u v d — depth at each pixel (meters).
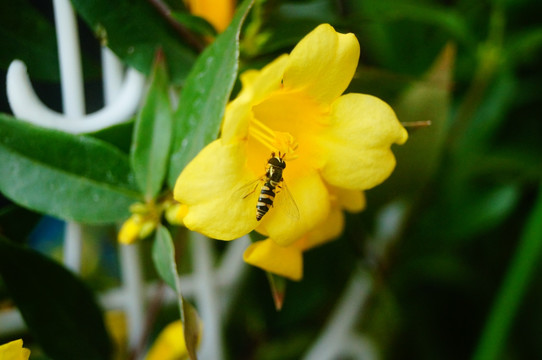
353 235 0.24
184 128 0.19
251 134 0.20
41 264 0.20
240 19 0.19
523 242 0.23
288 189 0.19
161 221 0.20
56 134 0.19
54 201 0.20
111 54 0.21
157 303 0.23
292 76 0.18
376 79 0.22
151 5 0.21
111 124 0.21
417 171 0.23
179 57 0.21
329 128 0.19
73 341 0.21
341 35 0.18
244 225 0.18
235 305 0.24
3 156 0.19
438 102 0.22
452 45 0.22
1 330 0.22
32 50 0.21
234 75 0.18
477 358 0.23
